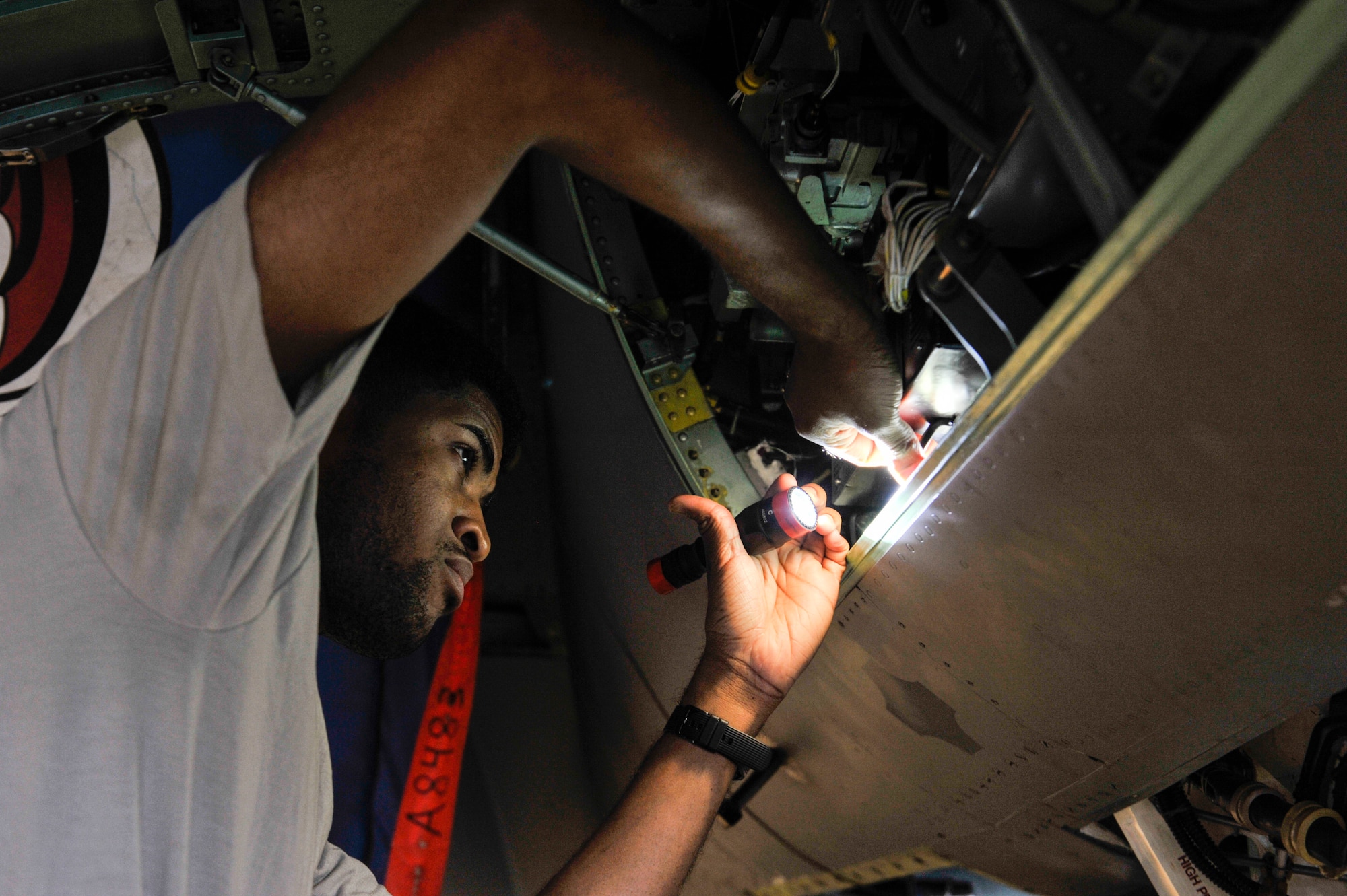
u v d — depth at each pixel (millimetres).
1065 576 935
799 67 1255
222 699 604
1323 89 566
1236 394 729
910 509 1000
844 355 723
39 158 1706
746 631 971
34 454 599
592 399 1852
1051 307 657
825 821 1649
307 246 508
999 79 683
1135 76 525
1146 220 558
